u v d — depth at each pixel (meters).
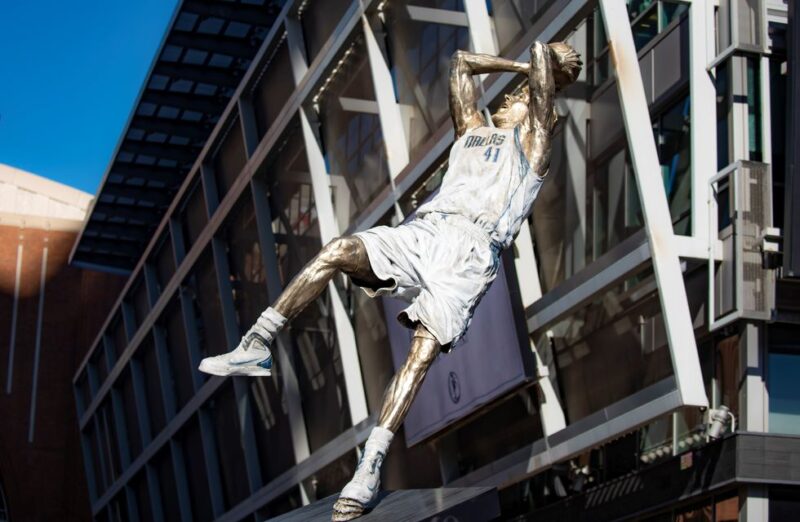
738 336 16.88
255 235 32.44
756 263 16.44
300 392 30.91
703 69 17.44
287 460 32.38
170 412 41.91
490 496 5.00
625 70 16.98
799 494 16.39
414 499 5.38
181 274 38.47
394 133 24.89
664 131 18.45
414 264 5.18
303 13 28.88
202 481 40.12
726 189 17.00
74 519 55.97
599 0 17.20
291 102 28.95
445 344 5.11
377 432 5.04
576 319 19.08
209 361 4.90
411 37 24.08
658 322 17.06
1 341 56.22
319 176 28.42
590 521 19.66
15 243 57.06
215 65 36.88
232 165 34.19
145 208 47.75
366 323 26.88
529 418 20.58
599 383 18.62
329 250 5.05
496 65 6.00
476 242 5.29
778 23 17.34
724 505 16.72
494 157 5.51
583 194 18.78
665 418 18.38
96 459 54.41
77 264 51.91
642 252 16.88
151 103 38.75
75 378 55.38
